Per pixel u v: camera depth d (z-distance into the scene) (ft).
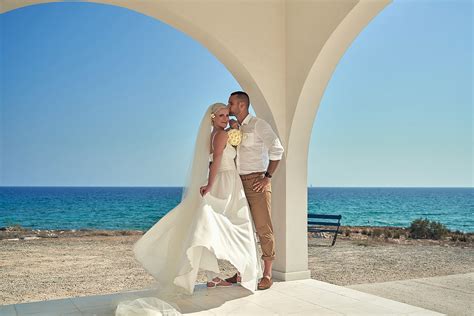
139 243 14.84
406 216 92.27
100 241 50.08
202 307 13.60
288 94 17.37
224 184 15.60
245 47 16.78
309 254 34.06
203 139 15.89
